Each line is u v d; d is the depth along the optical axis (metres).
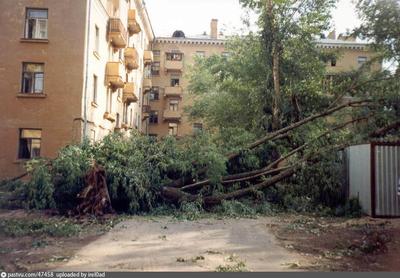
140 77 41.47
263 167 16.11
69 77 21.58
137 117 40.16
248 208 13.20
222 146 16.20
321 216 12.95
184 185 14.13
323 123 17.97
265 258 7.20
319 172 14.70
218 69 25.34
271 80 19.94
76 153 13.12
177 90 48.69
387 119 15.23
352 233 9.66
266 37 20.06
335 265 6.83
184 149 14.29
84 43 21.75
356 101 15.80
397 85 15.62
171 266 6.58
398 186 12.03
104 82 25.92
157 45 50.03
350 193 14.18
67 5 21.84
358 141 14.27
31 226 10.05
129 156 13.39
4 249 7.84
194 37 51.22
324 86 18.75
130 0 33.81
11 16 21.69
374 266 6.86
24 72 21.73
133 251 7.65
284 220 11.90
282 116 18.61
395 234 9.52
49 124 21.31
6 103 21.34
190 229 10.12
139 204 12.93
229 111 23.91
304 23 20.05
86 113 21.70
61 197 13.04
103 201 12.16
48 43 21.67
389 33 15.89
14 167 21.02
